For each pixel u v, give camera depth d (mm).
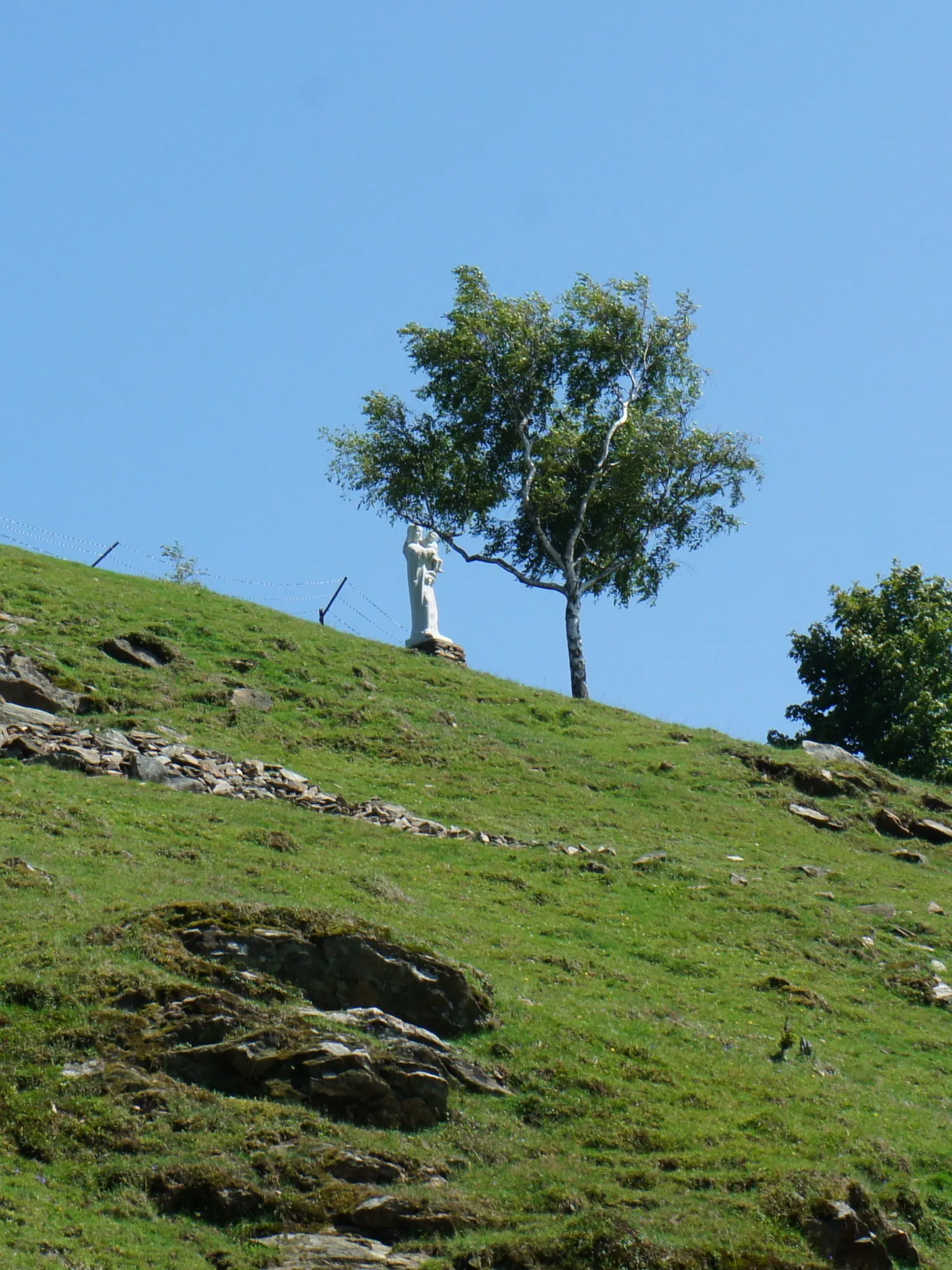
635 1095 27453
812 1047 32875
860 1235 22656
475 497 78750
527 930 37062
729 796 54906
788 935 40812
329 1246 20906
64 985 25875
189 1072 24453
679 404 82062
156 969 26750
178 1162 22203
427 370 81500
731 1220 22453
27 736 42938
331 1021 26047
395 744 52719
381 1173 22875
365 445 79688
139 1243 20500
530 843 44906
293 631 62781
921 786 61906
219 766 44656
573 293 82500
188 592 65188
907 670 79125
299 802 43781
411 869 39594
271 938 27781
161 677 53062
